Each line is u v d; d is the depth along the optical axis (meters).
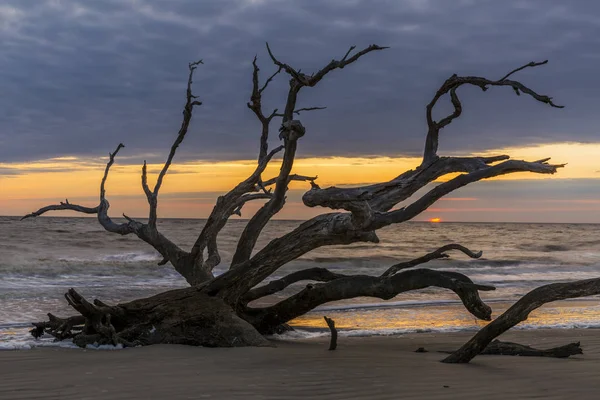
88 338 9.16
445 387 6.04
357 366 7.22
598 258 37.25
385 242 55.41
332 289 9.99
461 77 8.76
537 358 8.17
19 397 5.71
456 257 38.38
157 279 22.34
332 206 8.12
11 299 15.59
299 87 9.51
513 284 22.34
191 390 5.93
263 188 12.23
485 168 8.20
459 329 12.07
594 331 11.77
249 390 5.93
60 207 13.05
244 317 10.66
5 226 57.03
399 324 12.98
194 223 84.94
